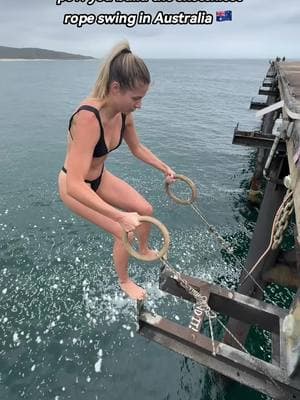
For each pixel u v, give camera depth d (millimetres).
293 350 2119
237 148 20344
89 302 7707
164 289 3145
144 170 15492
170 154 18828
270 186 5617
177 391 5953
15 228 10281
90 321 7223
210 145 20844
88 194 2020
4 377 6027
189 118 29828
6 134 21594
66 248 9477
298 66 14578
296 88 7672
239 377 2287
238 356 2311
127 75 1918
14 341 6707
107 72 1979
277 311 2709
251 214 11992
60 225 10508
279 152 5176
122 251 2584
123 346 6691
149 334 2605
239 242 10312
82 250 9414
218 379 6055
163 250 1979
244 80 75125
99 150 2234
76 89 49750
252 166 17141
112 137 2328
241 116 31266
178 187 13719
